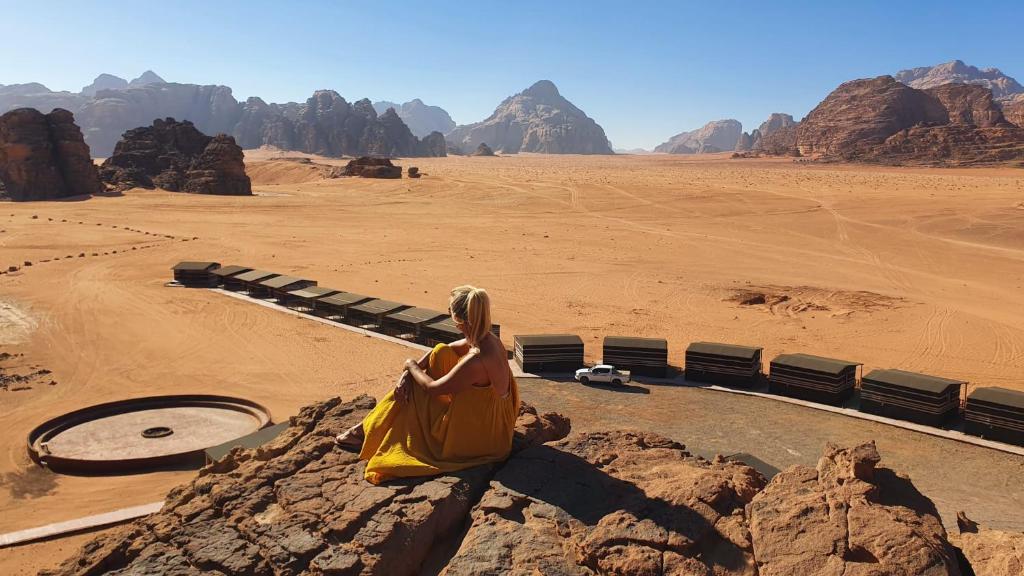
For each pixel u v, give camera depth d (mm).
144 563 5469
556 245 85625
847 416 30891
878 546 5309
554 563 5535
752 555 5602
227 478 6945
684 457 7727
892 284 64375
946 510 22328
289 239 89500
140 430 28406
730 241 88938
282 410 31391
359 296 50375
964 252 80562
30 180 142250
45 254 75688
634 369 36688
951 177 195875
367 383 35562
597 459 7434
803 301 57062
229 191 159875
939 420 29453
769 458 26266
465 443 6969
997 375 38500
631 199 130500
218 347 42031
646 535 5660
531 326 48500
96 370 37469
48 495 22781
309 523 5898
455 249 82250
